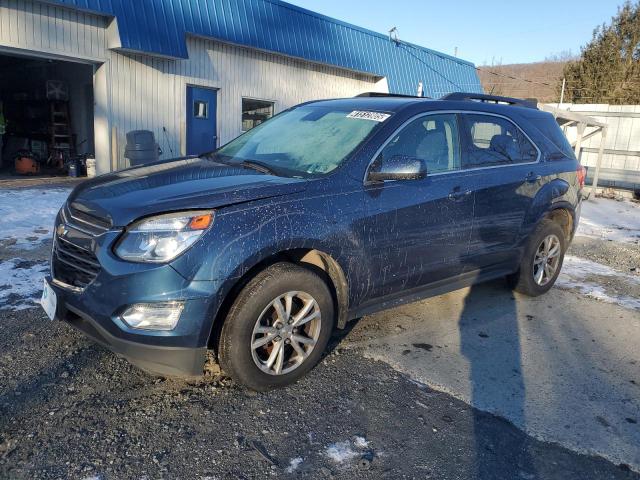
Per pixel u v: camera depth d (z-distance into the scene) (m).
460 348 4.14
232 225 3.02
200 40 12.32
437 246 4.12
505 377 3.72
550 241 5.38
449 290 4.45
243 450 2.78
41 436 2.78
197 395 3.24
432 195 4.03
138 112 11.53
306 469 2.66
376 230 3.66
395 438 2.95
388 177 3.66
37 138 14.80
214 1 12.16
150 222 2.92
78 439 2.77
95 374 3.40
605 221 10.94
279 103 14.55
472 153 4.51
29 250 5.89
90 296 2.97
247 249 3.02
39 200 8.65
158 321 2.88
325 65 15.34
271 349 3.33
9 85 16.38
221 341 3.13
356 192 3.58
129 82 11.26
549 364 3.96
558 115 13.21
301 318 3.36
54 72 14.59
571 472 2.76
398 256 3.85
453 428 3.08
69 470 2.55
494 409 3.30
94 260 3.01
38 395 3.13
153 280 2.85
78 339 3.84
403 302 4.07
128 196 3.18
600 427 3.17
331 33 15.12
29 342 3.75
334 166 3.65
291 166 3.81
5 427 2.83
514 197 4.75
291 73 14.67
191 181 3.40
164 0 11.19
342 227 3.45
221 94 13.05
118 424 2.92
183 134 12.37
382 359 3.87
